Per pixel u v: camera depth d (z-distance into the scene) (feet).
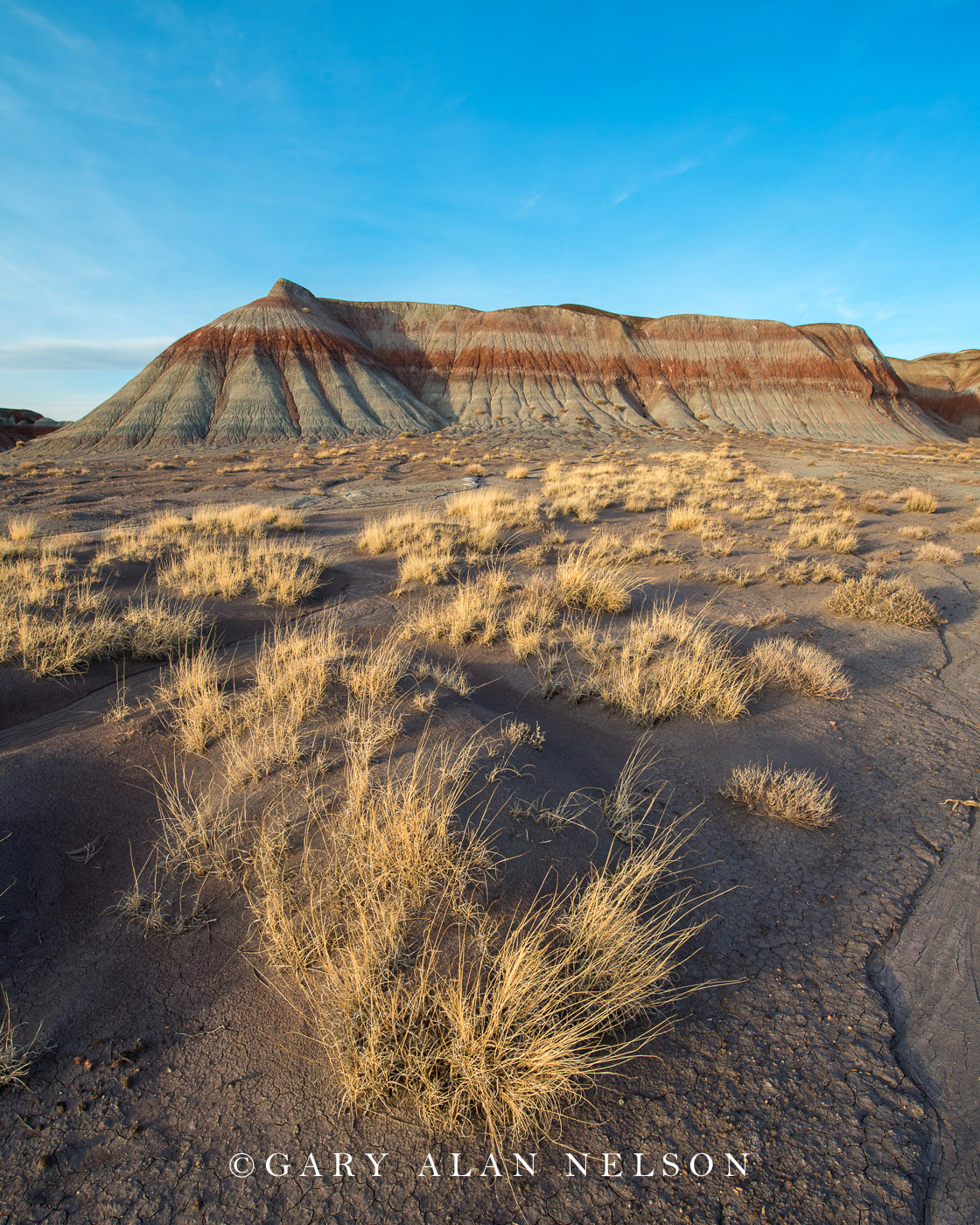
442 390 306.35
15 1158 6.39
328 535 46.24
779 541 39.42
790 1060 7.46
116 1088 7.03
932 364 595.06
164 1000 8.05
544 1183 6.17
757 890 10.21
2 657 18.37
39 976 8.34
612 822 11.57
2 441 372.58
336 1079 7.05
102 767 12.73
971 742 15.11
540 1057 6.68
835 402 303.68
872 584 26.53
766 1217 5.90
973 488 70.74
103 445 205.87
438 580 29.99
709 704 16.72
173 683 17.63
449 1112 6.59
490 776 12.04
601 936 8.25
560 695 17.49
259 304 279.90
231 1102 6.89
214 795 11.85
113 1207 5.99
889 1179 6.24
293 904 9.11
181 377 241.76
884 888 10.28
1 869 9.97
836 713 16.66
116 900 9.65
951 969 8.75
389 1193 6.08
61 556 33.58
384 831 9.78
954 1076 7.30
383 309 336.49
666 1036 7.70
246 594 27.66
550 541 38.34
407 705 15.08
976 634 22.74
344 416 233.55
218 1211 5.94
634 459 112.37
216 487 80.79
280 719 14.12
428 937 8.38
